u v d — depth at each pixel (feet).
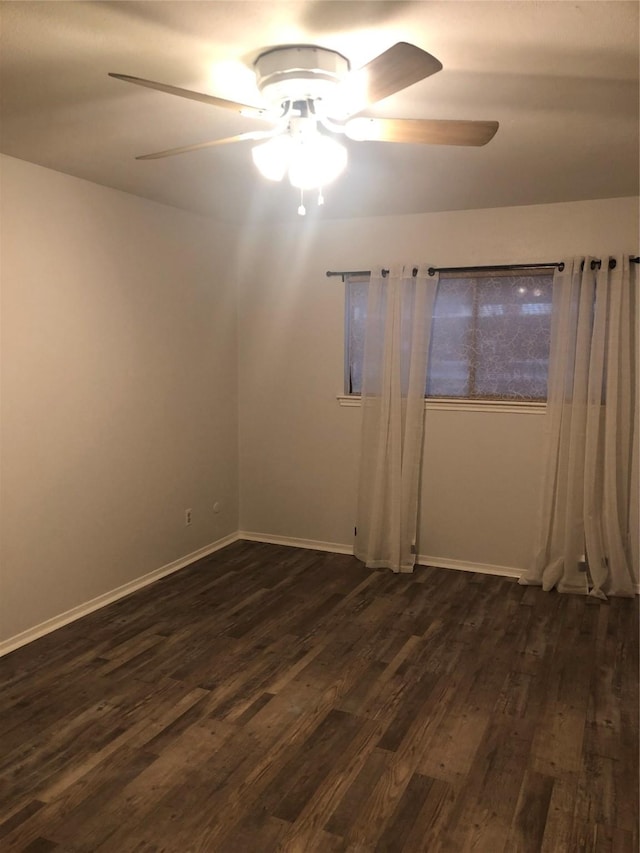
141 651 11.02
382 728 8.80
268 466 17.07
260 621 12.28
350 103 6.51
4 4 5.69
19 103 8.09
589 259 13.25
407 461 14.97
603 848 6.68
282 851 6.63
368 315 15.11
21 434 11.09
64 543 12.05
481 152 9.94
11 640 11.09
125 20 5.98
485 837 6.83
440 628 12.00
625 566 13.48
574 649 11.15
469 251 14.40
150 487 14.21
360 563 15.64
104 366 12.76
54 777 7.76
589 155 10.11
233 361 16.87
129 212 13.10
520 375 14.40
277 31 6.19
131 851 6.63
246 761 8.08
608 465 13.39
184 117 8.57
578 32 6.15
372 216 15.07
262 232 16.40
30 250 11.04
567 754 8.24
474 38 6.29
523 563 14.67
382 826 6.98
